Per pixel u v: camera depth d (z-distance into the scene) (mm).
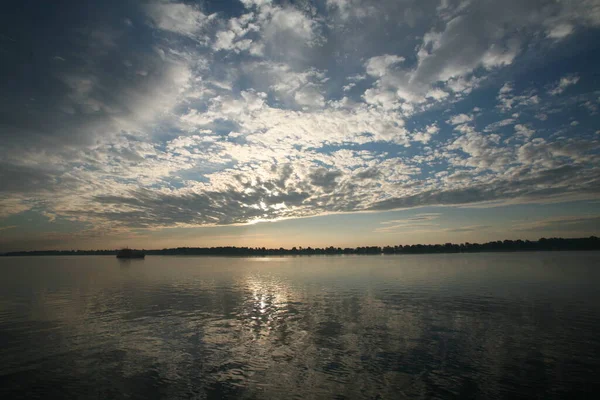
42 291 45312
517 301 33094
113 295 40938
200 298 38000
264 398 13570
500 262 103938
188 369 16578
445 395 13688
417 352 18562
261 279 60469
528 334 21703
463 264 99375
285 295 39688
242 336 22078
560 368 16203
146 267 110062
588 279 50062
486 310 29078
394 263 117688
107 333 23094
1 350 19578
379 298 36438
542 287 42562
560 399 13352
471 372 15852
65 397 13820
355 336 21734
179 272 81938
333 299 36188
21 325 25453
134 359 18031
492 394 13750
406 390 14117
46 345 20484
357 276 64438
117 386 14742
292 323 25391
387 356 18000
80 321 26641
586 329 22672
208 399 13531
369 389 14234
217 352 19000
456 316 26969
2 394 14078
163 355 18609
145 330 23812
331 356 18141
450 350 18828
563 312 27812
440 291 41219
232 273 76812
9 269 101938
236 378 15469
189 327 24531
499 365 16641
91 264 140125
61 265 131500
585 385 14461
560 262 94312
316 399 13445
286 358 17906
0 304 34875
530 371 15891
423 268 84875
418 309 29953
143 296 39875
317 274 70688
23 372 16328
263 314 28703
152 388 14531
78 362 17625
